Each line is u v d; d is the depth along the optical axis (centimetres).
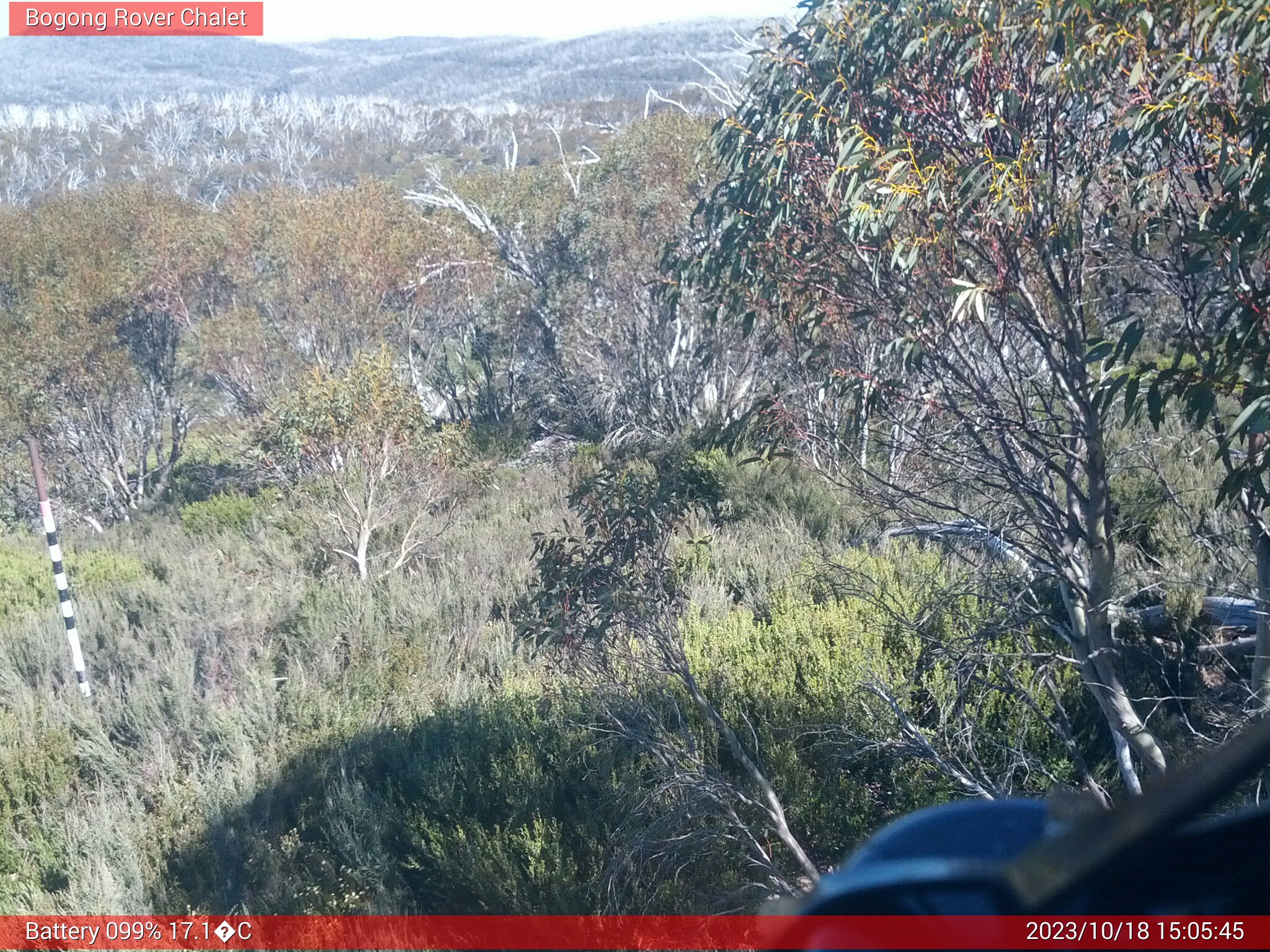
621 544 527
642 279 1719
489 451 1842
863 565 707
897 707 477
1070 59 337
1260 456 373
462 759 593
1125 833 96
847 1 437
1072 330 370
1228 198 338
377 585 1053
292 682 764
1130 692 547
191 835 571
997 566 508
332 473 1247
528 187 2391
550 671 629
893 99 422
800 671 621
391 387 1284
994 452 426
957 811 128
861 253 417
